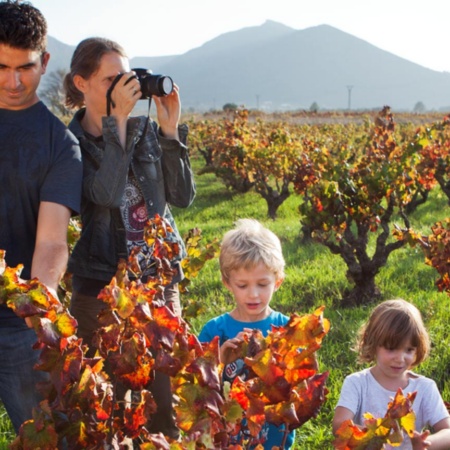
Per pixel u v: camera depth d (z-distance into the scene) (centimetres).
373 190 746
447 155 1349
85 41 331
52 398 206
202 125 3403
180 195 357
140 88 325
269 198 1505
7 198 283
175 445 158
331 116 6209
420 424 298
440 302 701
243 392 177
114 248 336
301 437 424
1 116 284
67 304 468
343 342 596
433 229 561
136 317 176
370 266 745
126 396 358
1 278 189
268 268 275
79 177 289
